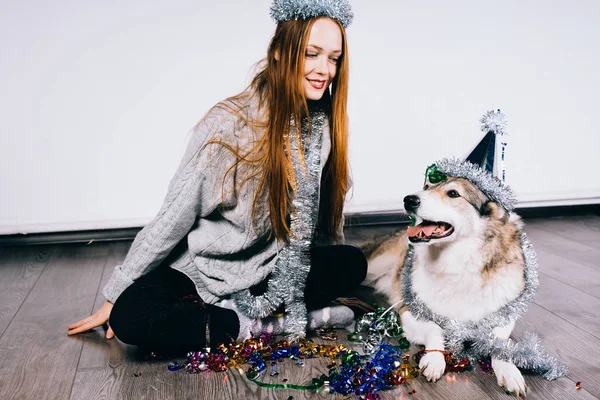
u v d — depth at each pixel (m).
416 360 1.68
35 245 2.88
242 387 1.52
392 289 2.04
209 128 1.63
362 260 1.88
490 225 1.66
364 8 2.99
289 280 1.71
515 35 3.17
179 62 2.88
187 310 1.63
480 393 1.50
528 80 3.23
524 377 1.58
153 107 2.88
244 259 1.74
